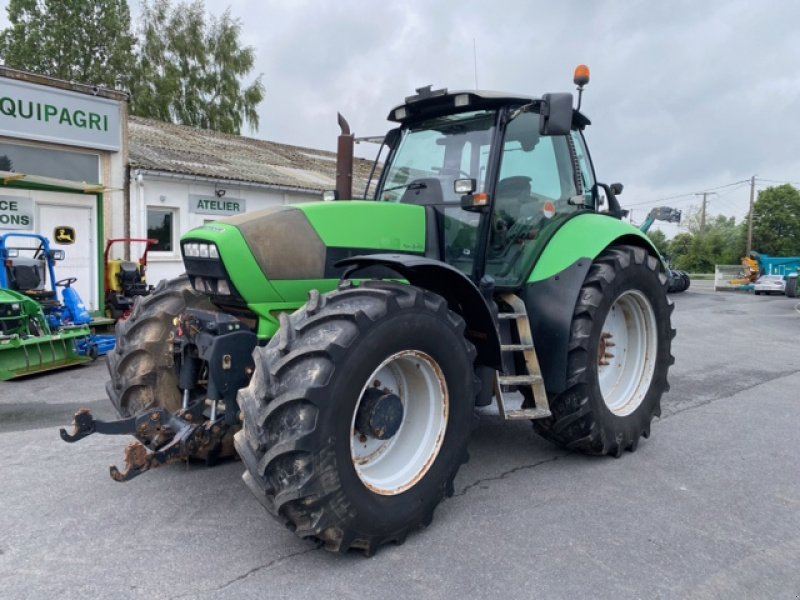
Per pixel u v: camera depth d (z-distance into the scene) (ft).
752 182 163.94
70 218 33.47
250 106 112.98
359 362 8.63
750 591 8.54
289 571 8.79
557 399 12.91
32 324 23.31
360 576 8.69
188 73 107.96
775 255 178.19
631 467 13.16
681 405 18.71
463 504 11.16
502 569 8.93
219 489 11.55
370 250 11.69
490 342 11.04
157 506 10.85
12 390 20.47
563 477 12.51
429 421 10.14
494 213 12.73
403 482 9.62
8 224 31.17
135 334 12.05
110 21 100.37
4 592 8.20
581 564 9.11
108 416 17.26
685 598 8.32
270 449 8.25
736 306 58.29
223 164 49.85
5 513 10.57
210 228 10.61
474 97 12.57
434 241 12.75
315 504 8.32
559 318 12.64
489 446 14.40
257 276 10.46
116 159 35.53
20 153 31.89
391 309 9.06
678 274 77.36
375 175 15.81
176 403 11.73
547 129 11.76
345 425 8.55
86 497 11.23
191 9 107.45
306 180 52.60
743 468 13.20
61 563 8.96
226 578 8.59
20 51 98.37
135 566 8.87
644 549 9.59
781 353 29.32
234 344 10.05
